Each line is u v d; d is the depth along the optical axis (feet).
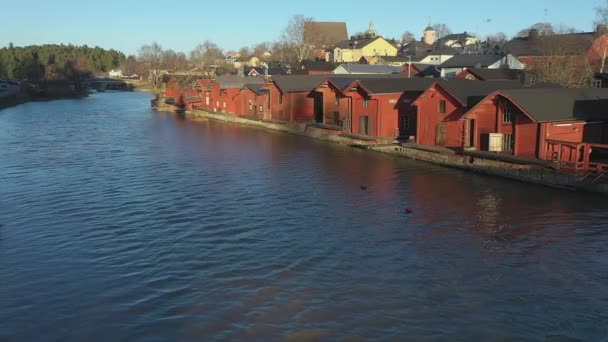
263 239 76.28
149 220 85.71
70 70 523.70
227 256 69.67
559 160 101.19
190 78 347.15
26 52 645.92
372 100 158.20
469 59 264.52
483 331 50.14
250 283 61.16
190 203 95.76
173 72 545.85
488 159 115.24
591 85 183.42
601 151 112.16
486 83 138.72
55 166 132.67
